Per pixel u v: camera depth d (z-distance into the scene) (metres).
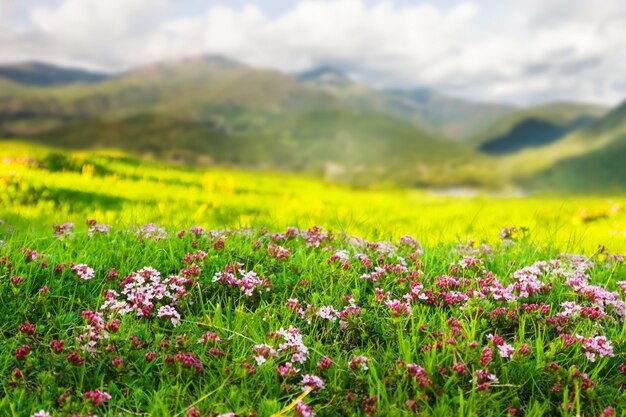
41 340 4.73
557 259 7.01
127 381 4.34
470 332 4.90
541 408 4.22
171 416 4.02
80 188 14.43
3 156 17.86
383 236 8.14
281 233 7.59
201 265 6.12
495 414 4.13
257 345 4.48
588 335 5.00
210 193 18.36
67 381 4.25
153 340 4.83
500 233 8.36
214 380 4.31
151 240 6.95
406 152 163.50
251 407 3.95
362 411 4.10
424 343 4.82
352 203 21.36
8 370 4.39
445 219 14.07
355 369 4.38
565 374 4.36
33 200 12.35
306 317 5.21
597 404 4.32
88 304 5.38
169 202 14.49
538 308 5.42
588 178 121.19
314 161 158.25
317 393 4.29
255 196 19.39
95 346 4.55
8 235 7.51
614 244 9.44
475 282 6.02
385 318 5.19
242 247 6.80
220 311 5.21
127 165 21.36
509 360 4.58
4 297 5.29
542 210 16.81
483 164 145.12
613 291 6.12
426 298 5.47
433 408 4.09
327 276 6.15
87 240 7.04
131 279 5.57
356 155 164.00
